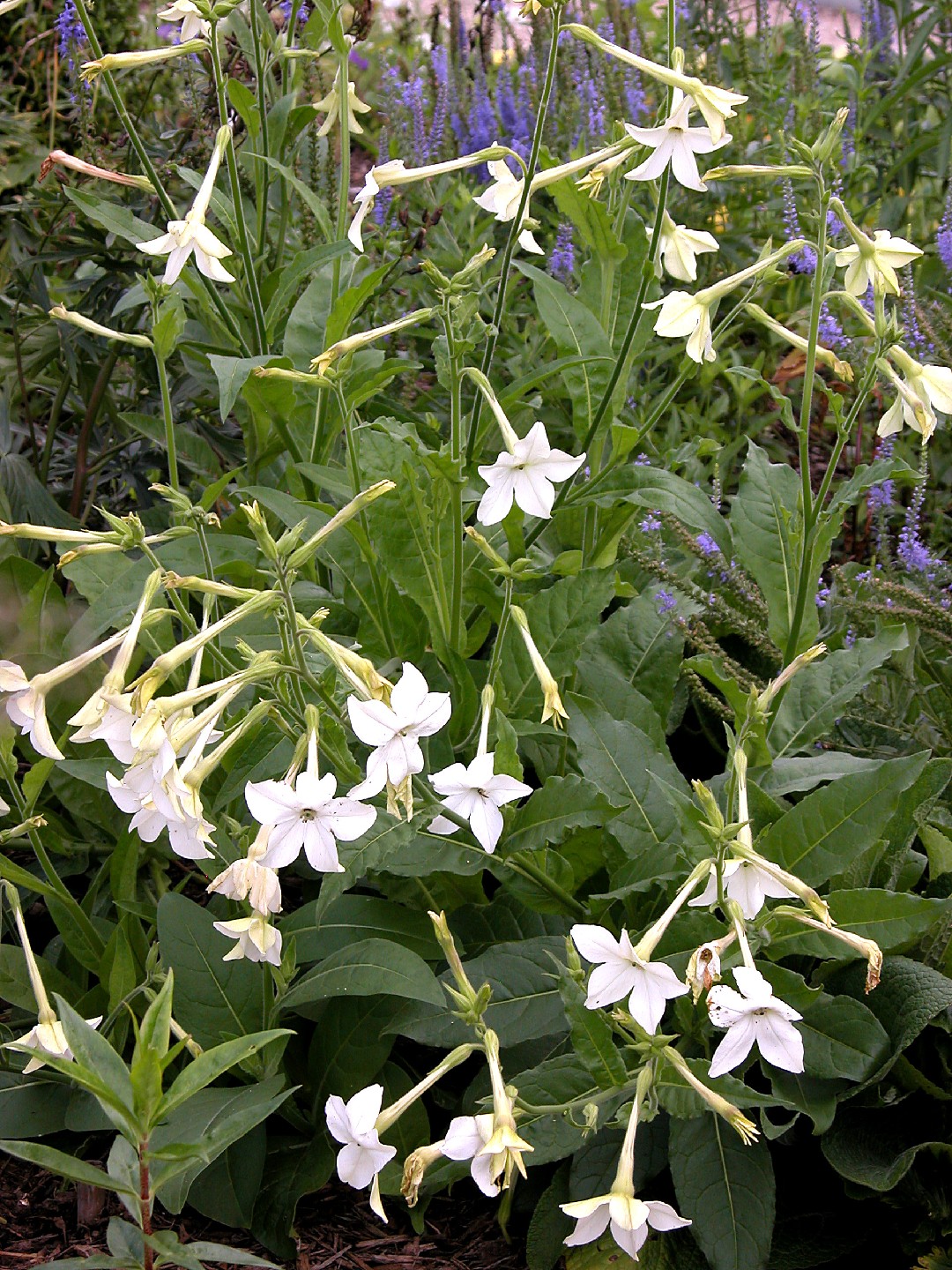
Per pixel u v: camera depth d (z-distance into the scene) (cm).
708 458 139
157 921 81
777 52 209
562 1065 73
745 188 174
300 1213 83
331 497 112
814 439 165
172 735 64
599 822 78
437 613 88
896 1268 81
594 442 103
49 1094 83
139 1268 63
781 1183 84
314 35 112
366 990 75
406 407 126
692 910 81
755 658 116
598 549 106
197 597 96
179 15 91
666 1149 79
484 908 90
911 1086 79
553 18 84
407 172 85
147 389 130
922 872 91
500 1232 83
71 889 102
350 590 93
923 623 92
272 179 121
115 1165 64
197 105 127
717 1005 64
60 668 69
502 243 159
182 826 64
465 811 69
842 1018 77
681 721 111
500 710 81
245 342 110
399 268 139
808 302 161
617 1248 78
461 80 184
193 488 122
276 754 82
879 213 174
